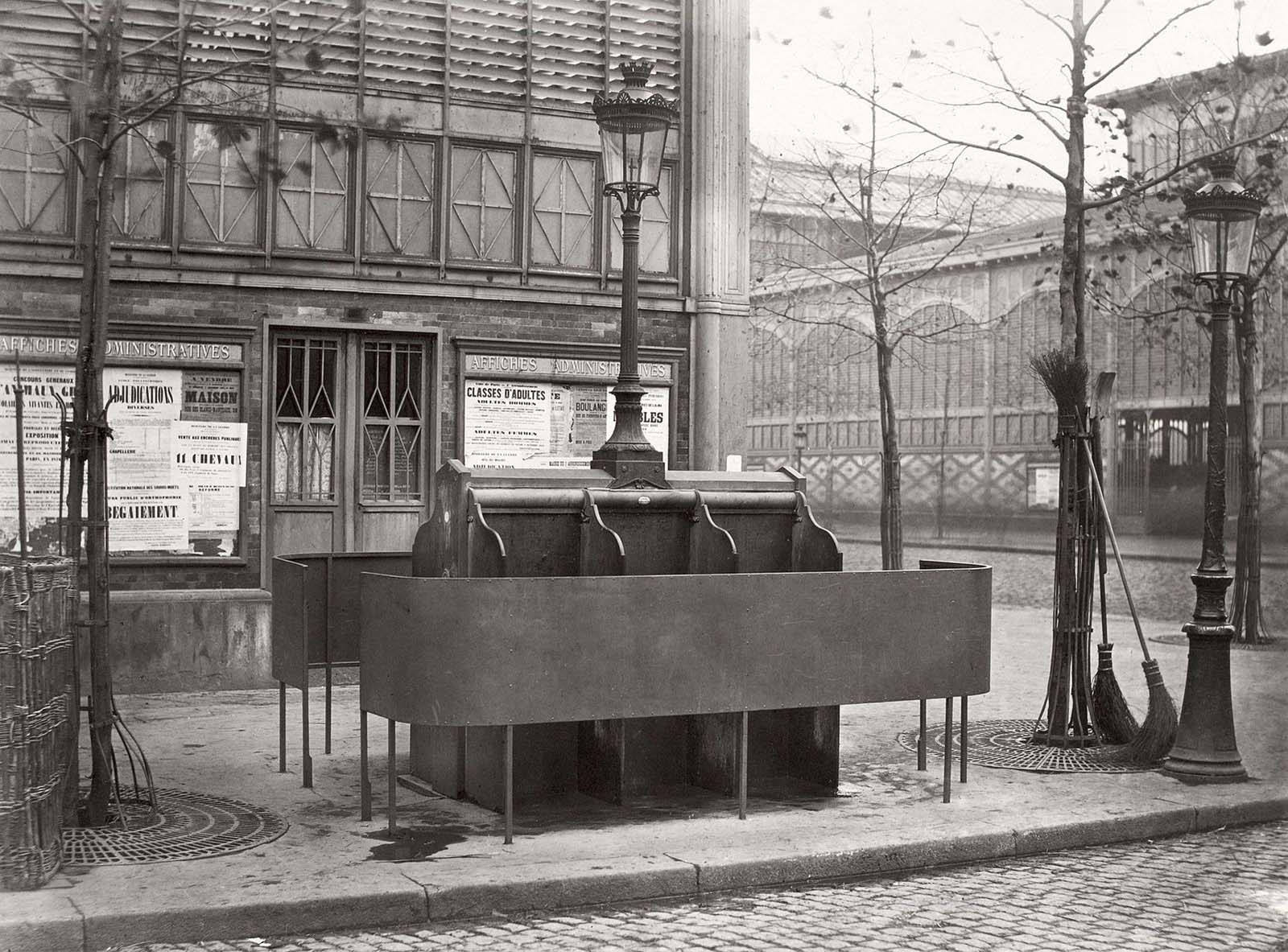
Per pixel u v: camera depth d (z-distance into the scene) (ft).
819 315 130.52
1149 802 26.91
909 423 140.97
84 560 37.78
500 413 42.50
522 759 26.73
